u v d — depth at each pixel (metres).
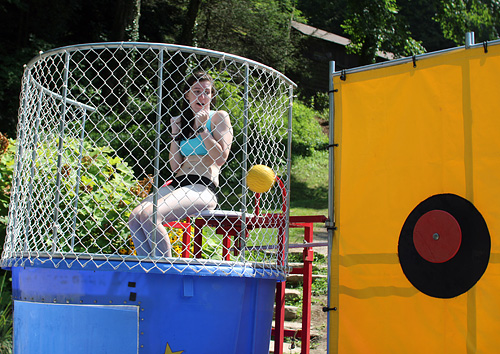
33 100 4.24
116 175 5.91
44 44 16.00
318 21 30.52
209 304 3.57
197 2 18.27
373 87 3.81
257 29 20.16
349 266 3.77
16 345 3.78
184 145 3.90
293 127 17.72
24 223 4.34
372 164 3.76
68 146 4.68
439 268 3.43
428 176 3.53
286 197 4.13
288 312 5.88
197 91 3.89
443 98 3.53
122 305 3.46
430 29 30.33
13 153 6.39
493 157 3.32
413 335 3.48
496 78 3.36
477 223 3.32
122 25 15.77
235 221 3.95
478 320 3.27
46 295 3.58
